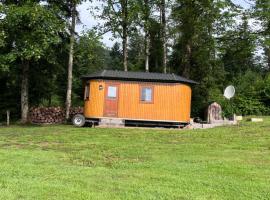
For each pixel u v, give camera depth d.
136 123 29.02
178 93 28.92
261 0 37.12
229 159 15.65
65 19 32.94
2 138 21.70
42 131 25.25
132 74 29.20
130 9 35.00
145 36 38.75
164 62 38.44
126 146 18.77
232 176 12.90
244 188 11.54
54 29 30.33
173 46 40.59
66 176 12.48
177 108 28.83
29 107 36.03
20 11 28.91
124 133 23.80
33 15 29.09
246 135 22.39
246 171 13.57
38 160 15.02
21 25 30.23
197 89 38.38
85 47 34.69
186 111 29.30
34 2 30.48
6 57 29.94
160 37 39.28
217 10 36.81
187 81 29.23
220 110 33.56
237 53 38.75
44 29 30.00
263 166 14.46
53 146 18.81
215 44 37.84
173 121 28.70
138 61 45.16
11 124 32.66
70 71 33.84
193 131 24.78
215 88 39.06
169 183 11.92
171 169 13.73
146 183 11.86
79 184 11.57
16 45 30.28
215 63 39.06
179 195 10.76
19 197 10.26
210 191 11.21
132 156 16.23
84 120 29.25
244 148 18.30
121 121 28.77
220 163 14.79
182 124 28.89
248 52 38.19
